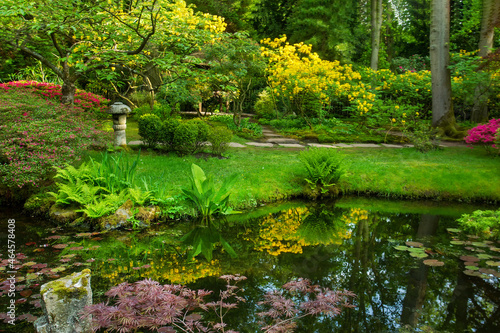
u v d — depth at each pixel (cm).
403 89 1327
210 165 725
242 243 443
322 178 677
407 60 1850
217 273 348
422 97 1327
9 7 559
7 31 650
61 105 620
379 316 270
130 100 1418
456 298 300
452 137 1129
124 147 784
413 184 691
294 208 609
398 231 496
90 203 495
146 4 571
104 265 362
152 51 956
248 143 1041
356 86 1252
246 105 1762
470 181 681
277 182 673
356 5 2066
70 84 744
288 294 301
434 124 1166
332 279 336
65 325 218
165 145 820
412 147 1019
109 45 669
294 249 423
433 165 772
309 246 434
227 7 1927
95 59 647
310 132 1185
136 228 482
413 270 359
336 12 1877
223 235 471
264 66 1153
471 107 1483
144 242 435
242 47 1052
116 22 655
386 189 688
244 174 682
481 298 300
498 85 1180
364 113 1237
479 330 250
